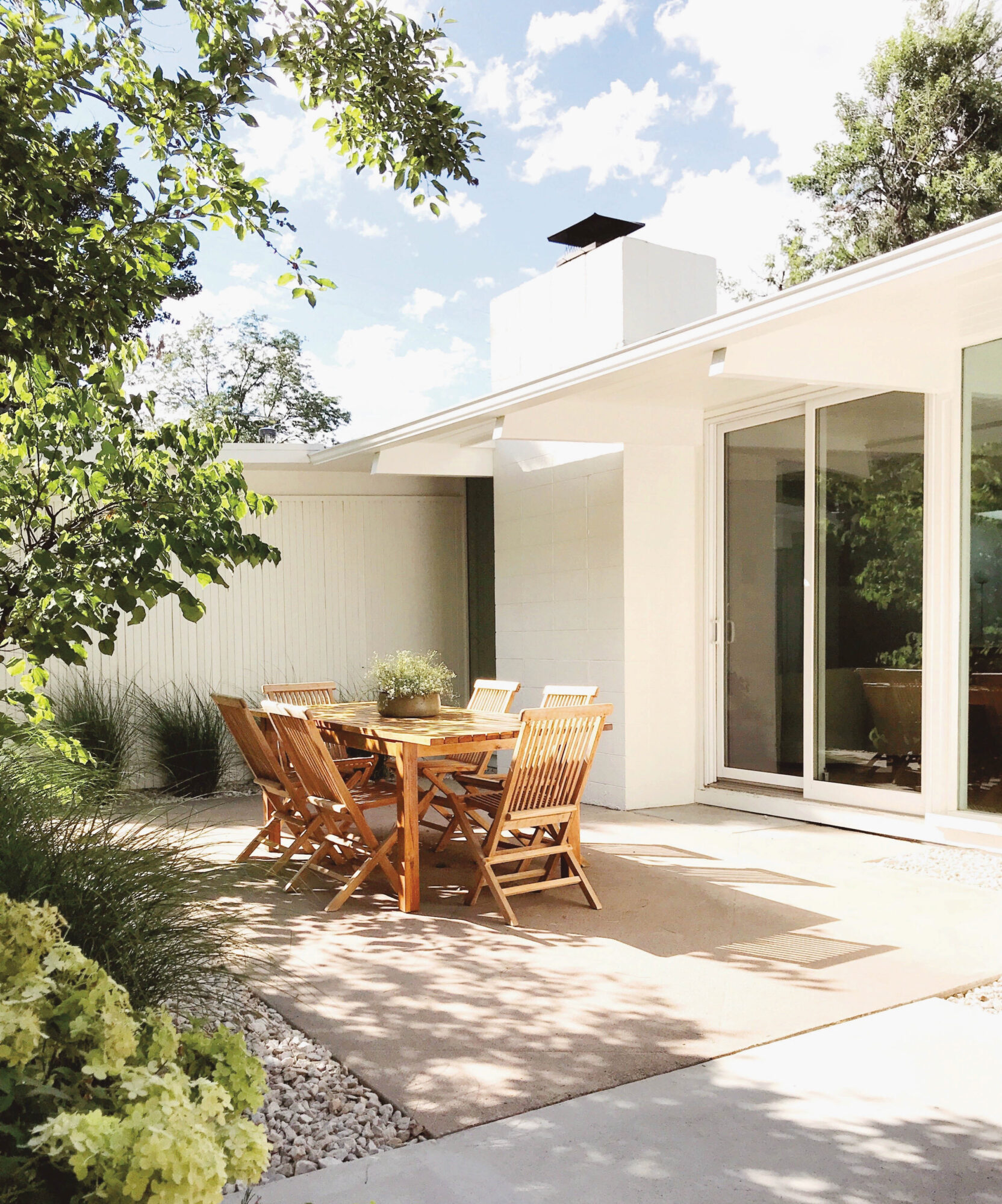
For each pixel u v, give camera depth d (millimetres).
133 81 2910
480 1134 2514
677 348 5285
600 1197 2223
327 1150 2449
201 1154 1313
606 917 4539
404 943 4188
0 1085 1380
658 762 7430
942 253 4020
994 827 5328
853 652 6398
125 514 3365
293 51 3176
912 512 5992
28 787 3277
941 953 3912
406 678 5719
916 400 5953
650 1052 3010
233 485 3469
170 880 2902
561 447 8078
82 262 2562
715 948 4035
